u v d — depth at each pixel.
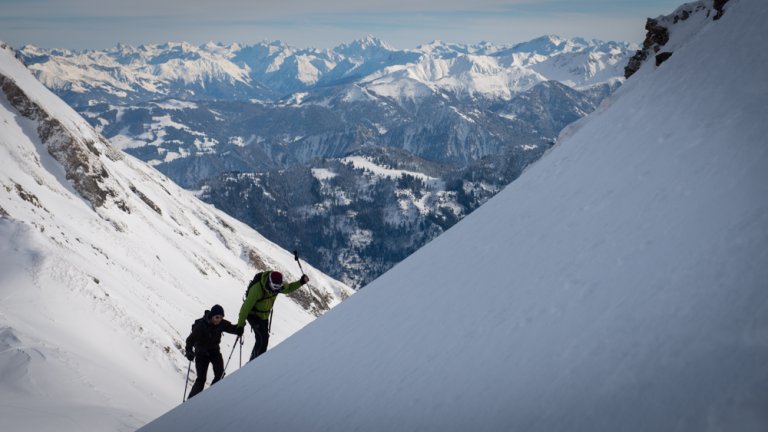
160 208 81.88
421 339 5.38
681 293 3.32
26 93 62.94
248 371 8.12
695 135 5.13
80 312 20.94
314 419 5.30
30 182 53.84
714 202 3.94
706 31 7.54
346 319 7.55
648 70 15.90
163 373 21.92
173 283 57.59
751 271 3.06
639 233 4.33
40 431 8.61
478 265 6.19
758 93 4.93
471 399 3.89
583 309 3.93
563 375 3.42
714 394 2.53
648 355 3.05
